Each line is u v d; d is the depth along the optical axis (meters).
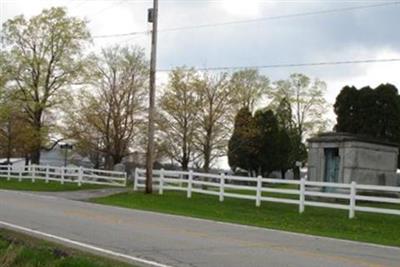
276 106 64.56
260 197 25.47
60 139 52.47
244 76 57.34
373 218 21.95
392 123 40.88
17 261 9.64
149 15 31.55
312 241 15.52
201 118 48.12
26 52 50.34
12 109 50.66
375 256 13.12
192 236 15.12
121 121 51.69
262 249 13.23
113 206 24.67
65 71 50.69
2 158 77.88
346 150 29.34
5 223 16.11
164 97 48.34
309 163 31.09
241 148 49.75
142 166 58.38
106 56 54.75
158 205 26.20
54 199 26.84
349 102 41.91
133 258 11.38
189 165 51.78
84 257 10.14
